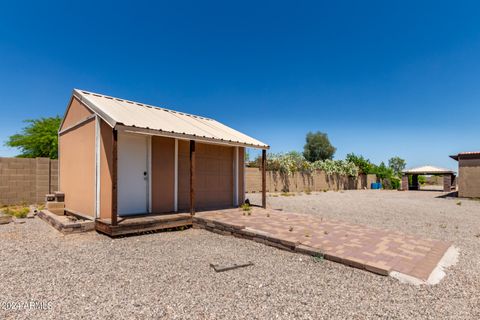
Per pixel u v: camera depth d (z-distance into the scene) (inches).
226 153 428.8
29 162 462.6
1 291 139.9
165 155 341.7
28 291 140.1
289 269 178.1
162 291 141.6
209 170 403.5
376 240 237.6
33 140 670.5
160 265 181.9
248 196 761.6
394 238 247.0
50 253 206.1
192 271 171.6
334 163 1240.8
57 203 362.0
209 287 147.6
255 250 221.6
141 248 223.3
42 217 344.8
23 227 296.8
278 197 749.3
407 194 1002.1
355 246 217.2
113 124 252.5
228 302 130.3
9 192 445.7
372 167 1547.7
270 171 935.0
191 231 295.7
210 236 272.1
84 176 318.3
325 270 177.0
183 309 122.7
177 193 354.0
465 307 130.3
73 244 232.1
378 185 1486.2
